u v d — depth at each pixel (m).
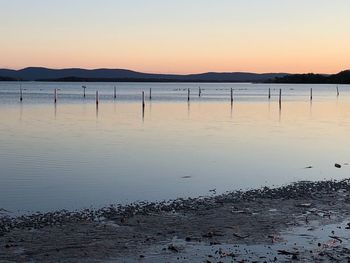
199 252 14.20
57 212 18.89
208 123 58.34
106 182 24.83
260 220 17.58
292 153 35.41
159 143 40.00
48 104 93.31
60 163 30.09
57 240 15.25
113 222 17.44
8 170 27.59
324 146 39.16
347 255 13.84
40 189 23.06
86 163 30.22
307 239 15.39
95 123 56.91
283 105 98.81
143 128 51.91
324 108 89.12
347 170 29.05
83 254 14.05
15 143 38.81
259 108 88.31
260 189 23.41
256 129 51.94
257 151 36.22
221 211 18.91
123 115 69.19
